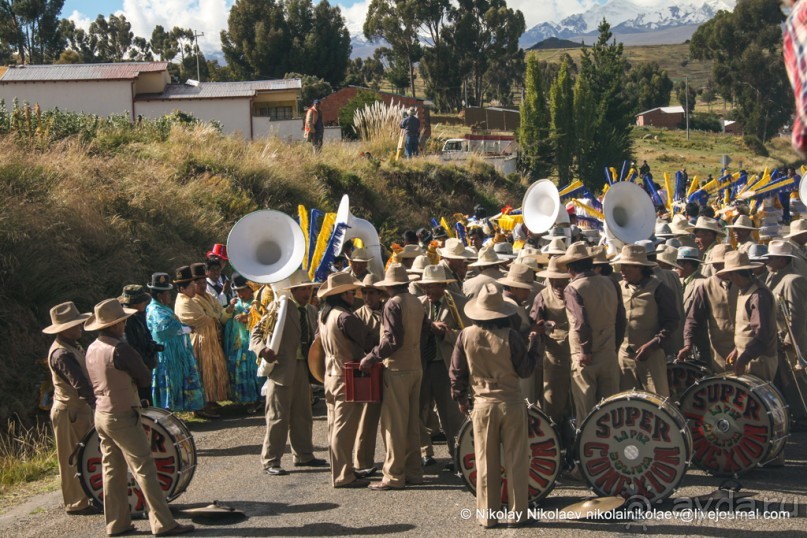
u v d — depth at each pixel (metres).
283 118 37.59
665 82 118.69
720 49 95.12
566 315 7.88
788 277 9.02
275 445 7.95
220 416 10.41
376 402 7.54
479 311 6.40
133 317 8.25
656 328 7.97
